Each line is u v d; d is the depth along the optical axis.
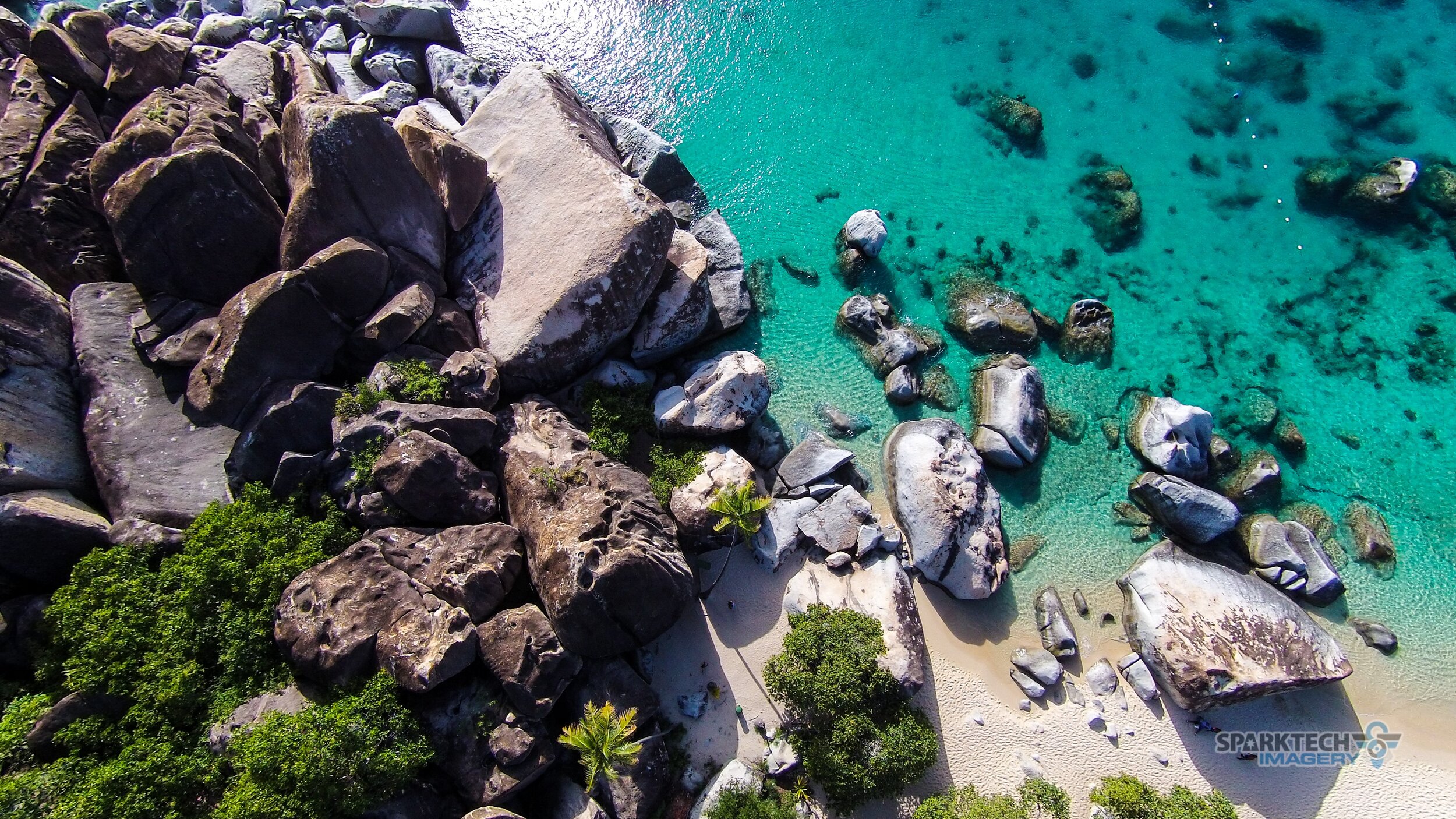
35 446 19.27
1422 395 26.47
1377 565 23.67
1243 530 23.72
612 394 24.22
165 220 20.64
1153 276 28.81
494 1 34.88
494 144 25.97
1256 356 27.19
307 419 20.66
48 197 22.02
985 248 29.16
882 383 26.17
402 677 17.27
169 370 21.39
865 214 28.22
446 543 19.62
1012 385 25.16
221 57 28.14
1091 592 23.09
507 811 17.41
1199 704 20.55
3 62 25.34
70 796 15.50
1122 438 25.61
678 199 29.25
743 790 18.92
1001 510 24.27
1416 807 20.14
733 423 23.61
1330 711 21.39
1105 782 19.78
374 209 22.20
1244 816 20.00
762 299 27.83
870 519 22.97
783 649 20.38
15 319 19.84
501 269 24.20
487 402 22.23
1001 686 21.62
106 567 18.23
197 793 16.31
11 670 17.95
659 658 21.42
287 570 18.58
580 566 18.45
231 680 17.69
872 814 19.64
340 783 15.92
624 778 18.67
